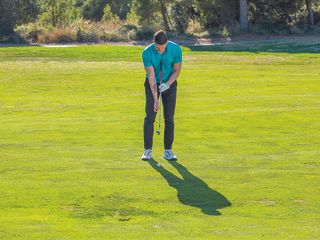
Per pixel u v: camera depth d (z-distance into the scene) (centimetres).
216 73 2745
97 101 2023
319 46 4309
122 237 741
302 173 1037
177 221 803
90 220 805
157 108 1098
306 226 786
